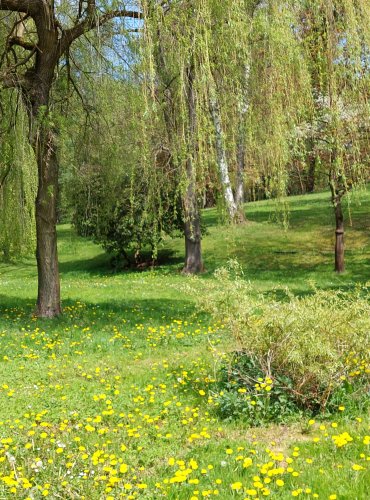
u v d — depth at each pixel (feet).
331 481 13.05
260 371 19.07
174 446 16.01
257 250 67.67
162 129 31.78
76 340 30.30
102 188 41.09
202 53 27.66
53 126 32.96
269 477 13.32
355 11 29.30
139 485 13.06
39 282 37.32
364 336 18.29
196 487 13.17
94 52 33.55
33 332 31.55
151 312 39.24
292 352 17.39
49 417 18.25
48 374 23.35
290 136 29.48
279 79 28.37
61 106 37.06
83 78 37.22
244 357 20.15
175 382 22.44
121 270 68.23
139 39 27.81
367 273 54.19
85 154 38.55
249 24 28.14
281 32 27.68
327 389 17.63
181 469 13.78
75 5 35.99
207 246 72.84
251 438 16.57
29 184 36.14
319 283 51.98
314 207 88.58
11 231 39.65
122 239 65.82
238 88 28.25
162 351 28.30
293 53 28.17
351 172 34.42
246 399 18.15
